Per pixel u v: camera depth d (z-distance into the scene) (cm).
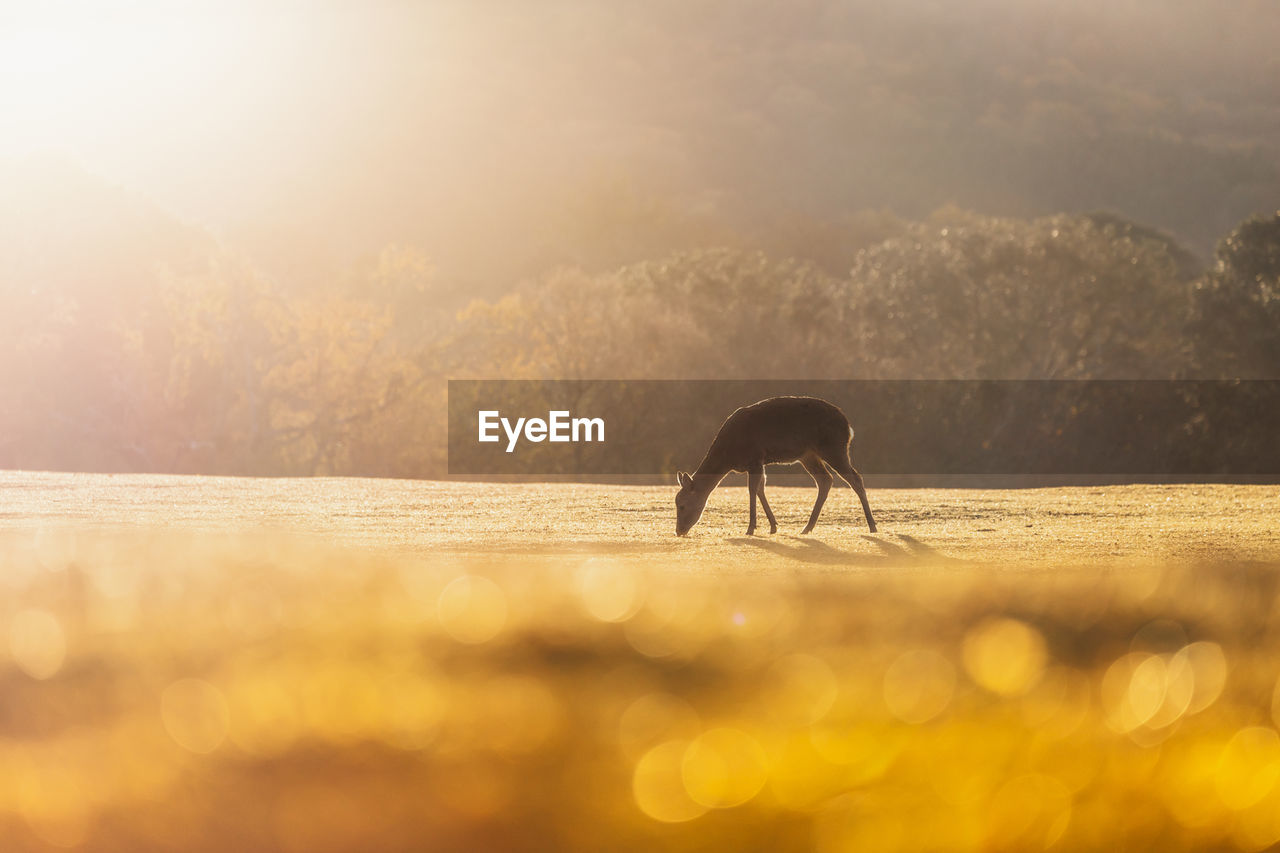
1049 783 117
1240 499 1703
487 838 113
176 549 450
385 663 147
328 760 117
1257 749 123
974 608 183
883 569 355
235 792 119
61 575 272
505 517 1424
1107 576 212
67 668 149
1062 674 141
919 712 128
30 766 119
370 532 1191
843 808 112
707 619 169
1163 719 129
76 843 113
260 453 5188
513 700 129
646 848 110
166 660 153
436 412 5244
